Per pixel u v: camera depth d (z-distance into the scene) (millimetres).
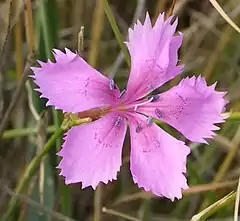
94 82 72
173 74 76
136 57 76
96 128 71
